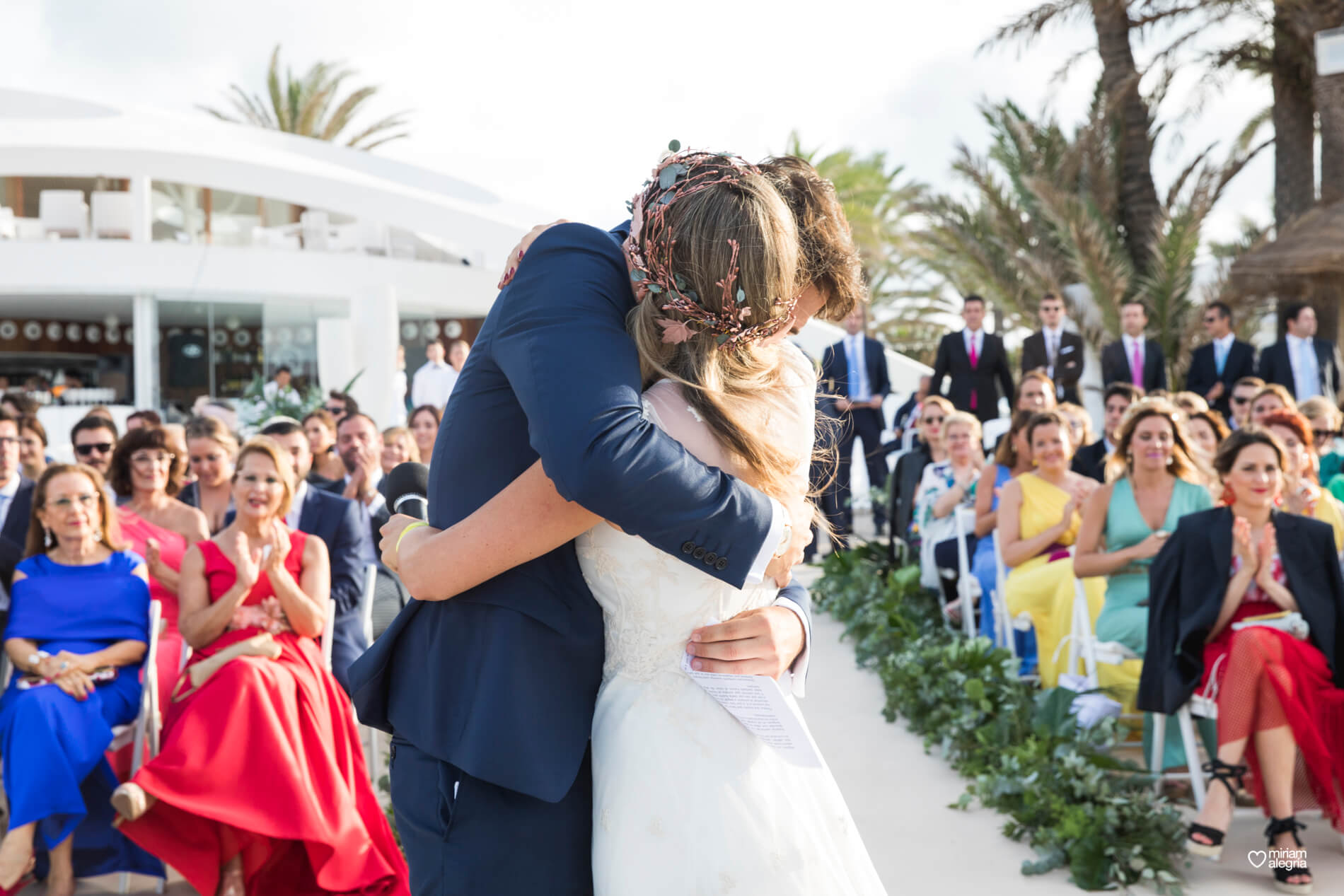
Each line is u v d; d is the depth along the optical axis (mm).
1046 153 16219
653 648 1419
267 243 22469
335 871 3215
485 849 1373
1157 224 15695
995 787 3791
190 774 3168
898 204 26484
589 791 1436
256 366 20875
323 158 26156
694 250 1310
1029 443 5488
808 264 1439
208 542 3758
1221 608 3566
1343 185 13328
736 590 1440
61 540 3801
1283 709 3312
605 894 1390
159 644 4066
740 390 1417
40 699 3412
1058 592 4773
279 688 3367
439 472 1430
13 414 6172
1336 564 3557
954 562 5977
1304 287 13578
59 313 22859
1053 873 3324
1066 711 4062
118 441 4777
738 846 1366
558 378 1208
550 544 1342
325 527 4348
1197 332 14727
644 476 1186
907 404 11477
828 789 1499
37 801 3275
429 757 1416
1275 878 3188
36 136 21609
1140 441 4414
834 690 5500
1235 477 3615
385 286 17656
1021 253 15883
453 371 16156
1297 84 14805
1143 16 15305
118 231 20672
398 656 1466
